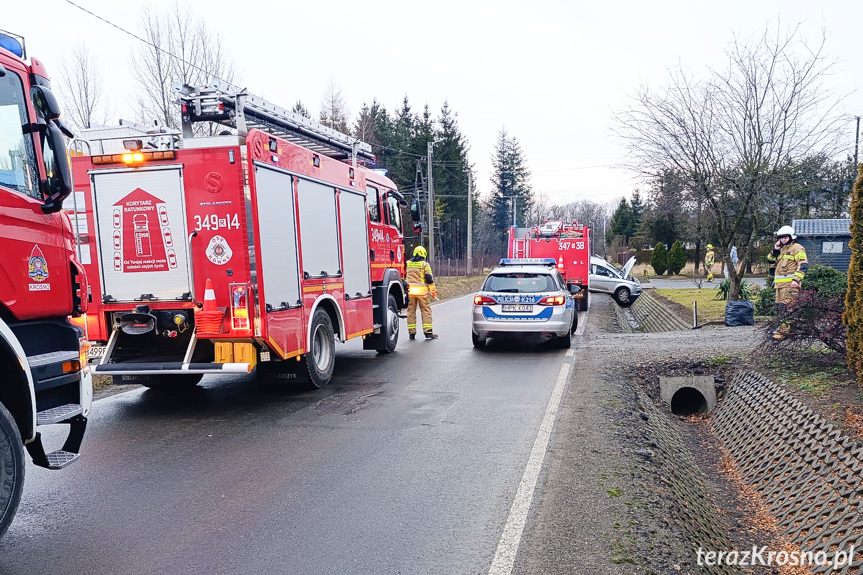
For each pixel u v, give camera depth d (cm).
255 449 586
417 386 861
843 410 596
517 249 2305
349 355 1158
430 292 1373
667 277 4309
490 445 589
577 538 395
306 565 364
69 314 456
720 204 1468
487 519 425
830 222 2689
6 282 396
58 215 445
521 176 7688
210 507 450
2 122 405
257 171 694
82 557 375
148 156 699
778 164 1353
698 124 1388
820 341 845
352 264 967
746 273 3816
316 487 488
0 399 389
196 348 757
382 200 1136
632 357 1008
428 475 512
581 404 740
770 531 504
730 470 652
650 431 650
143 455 572
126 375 799
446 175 5703
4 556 377
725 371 901
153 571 358
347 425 667
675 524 422
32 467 541
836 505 469
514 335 1164
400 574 353
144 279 720
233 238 690
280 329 732
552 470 518
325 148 1041
